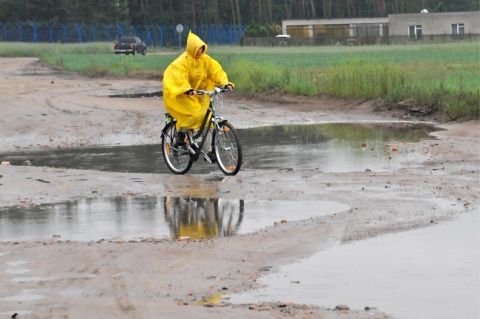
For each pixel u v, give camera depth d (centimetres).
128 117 4362
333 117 4450
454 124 3872
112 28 18675
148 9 19788
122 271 1452
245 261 1509
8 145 3481
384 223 1778
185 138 2580
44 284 1376
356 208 1942
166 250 1588
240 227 1798
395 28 17750
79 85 7044
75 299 1283
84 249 1611
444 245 1583
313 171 2561
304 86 5341
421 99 4444
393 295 1283
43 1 18238
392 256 1514
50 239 1730
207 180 2445
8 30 17600
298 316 1179
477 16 17300
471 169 2502
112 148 3341
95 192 2288
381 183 2284
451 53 10788
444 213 1864
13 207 2091
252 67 6072
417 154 2884
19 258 1555
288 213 1927
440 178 2338
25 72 9325
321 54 11569
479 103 3922
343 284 1349
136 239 1711
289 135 3641
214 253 1563
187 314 1196
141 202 2127
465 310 1206
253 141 3444
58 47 14912
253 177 2473
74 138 3666
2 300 1287
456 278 1365
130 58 11750
